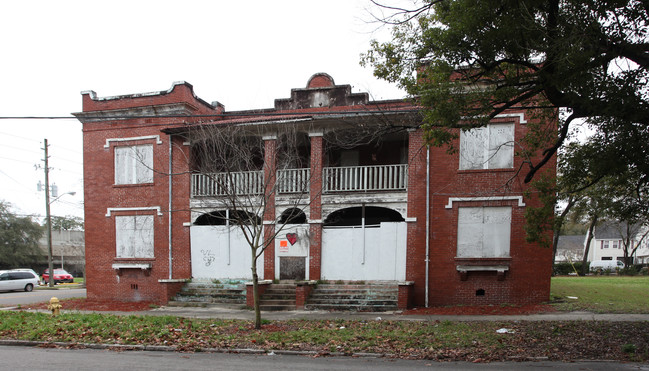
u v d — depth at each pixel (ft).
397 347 34.09
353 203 62.69
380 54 40.83
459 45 35.55
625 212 42.60
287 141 61.46
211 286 66.54
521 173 56.44
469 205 58.13
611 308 49.39
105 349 36.01
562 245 258.57
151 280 70.69
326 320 47.70
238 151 57.57
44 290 119.03
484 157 58.34
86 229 74.74
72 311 59.77
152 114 72.33
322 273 63.05
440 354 31.65
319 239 63.16
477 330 39.58
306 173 66.90
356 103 67.56
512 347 33.09
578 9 31.99
